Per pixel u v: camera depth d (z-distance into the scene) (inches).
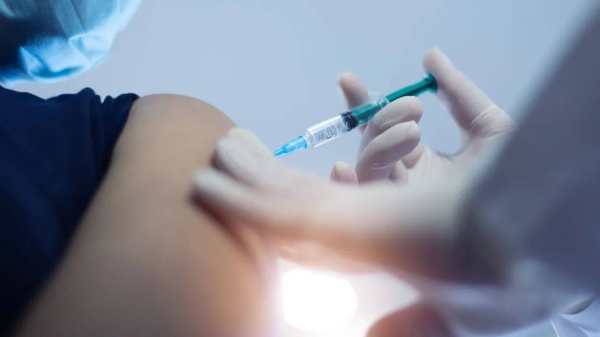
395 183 22.3
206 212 16.9
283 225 17.1
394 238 16.8
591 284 16.3
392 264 17.1
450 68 22.8
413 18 26.6
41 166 17.6
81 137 18.1
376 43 26.9
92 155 18.1
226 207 16.9
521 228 16.1
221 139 18.6
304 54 27.0
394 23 26.7
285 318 24.7
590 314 19.4
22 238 16.9
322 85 27.3
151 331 14.2
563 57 14.7
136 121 18.9
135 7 21.0
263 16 26.6
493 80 26.9
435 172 22.8
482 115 22.5
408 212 16.9
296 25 26.7
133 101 19.7
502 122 22.3
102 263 15.4
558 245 15.9
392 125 21.5
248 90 27.3
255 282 16.5
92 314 14.3
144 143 18.0
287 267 24.7
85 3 19.8
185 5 26.4
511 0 26.2
